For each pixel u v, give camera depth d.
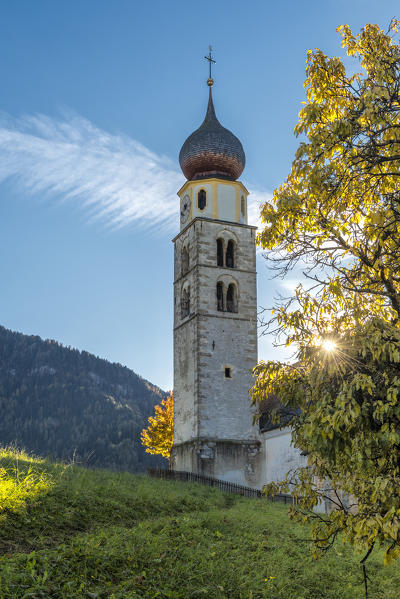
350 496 26.38
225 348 46.16
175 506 21.06
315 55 11.23
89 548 11.63
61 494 15.91
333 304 11.01
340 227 11.21
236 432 44.28
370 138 10.16
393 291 10.45
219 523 18.50
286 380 9.98
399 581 15.05
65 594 9.48
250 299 48.34
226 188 50.47
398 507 7.93
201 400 44.16
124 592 10.23
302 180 10.54
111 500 17.52
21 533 12.30
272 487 10.57
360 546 8.61
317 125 10.59
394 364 8.63
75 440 170.38
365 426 8.23
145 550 12.63
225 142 52.12
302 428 9.51
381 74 10.02
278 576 13.77
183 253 50.88
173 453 46.03
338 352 9.04
